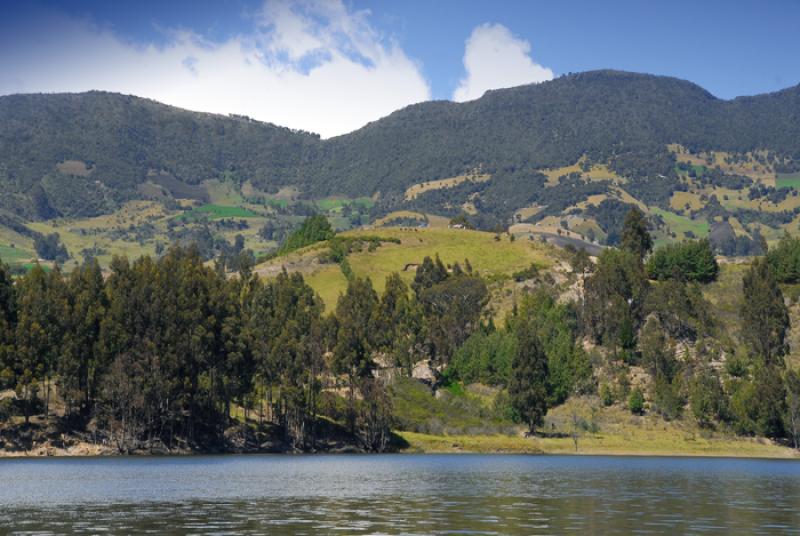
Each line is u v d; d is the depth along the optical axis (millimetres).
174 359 140500
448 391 197125
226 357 151250
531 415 176250
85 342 141625
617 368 197375
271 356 156125
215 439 152250
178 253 190000
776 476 108062
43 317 138875
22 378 132500
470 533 56750
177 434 149250
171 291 146625
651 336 196000
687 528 60000
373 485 90062
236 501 74750
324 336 174250
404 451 163750
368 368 173125
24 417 139125
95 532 57281
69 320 140375
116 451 140625
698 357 197375
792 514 68000
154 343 141375
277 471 109250
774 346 194875
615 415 185375
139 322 143750
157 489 84688
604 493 83000
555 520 63156
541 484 92688
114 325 141500
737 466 130500
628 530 58719
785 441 174000
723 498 79500
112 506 71000
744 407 174625
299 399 153125
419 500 75938
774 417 170625
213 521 62156
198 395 144375
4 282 147750
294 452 157125
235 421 159750
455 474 106625
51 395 149875
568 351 196250
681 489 88125
